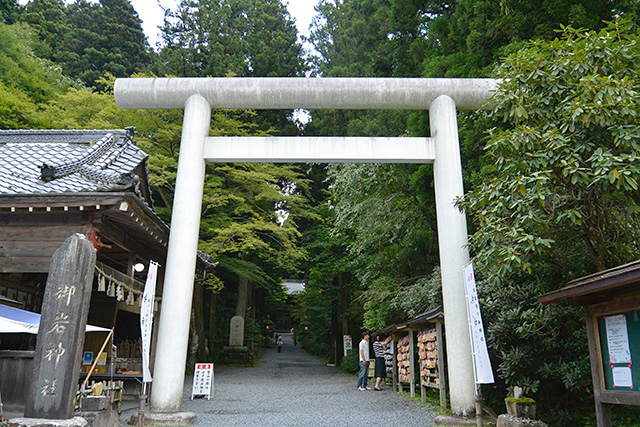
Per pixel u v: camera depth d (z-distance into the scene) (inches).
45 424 180.9
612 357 184.1
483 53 390.0
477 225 386.0
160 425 267.0
